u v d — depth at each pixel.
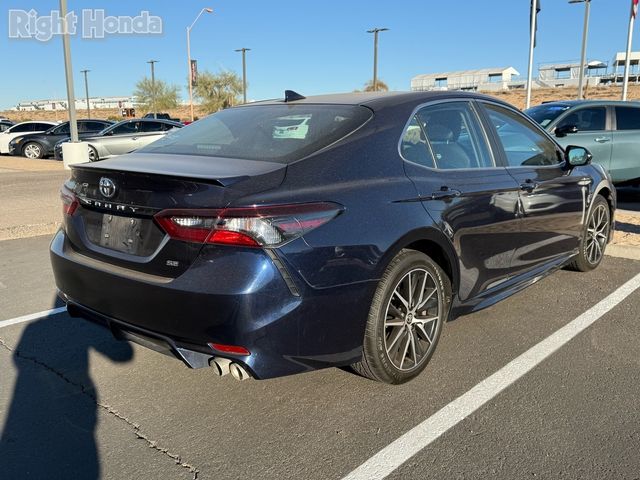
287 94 4.12
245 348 2.69
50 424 3.08
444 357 3.78
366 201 3.03
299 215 2.77
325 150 3.13
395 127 3.45
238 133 3.61
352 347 3.01
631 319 4.41
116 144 17.03
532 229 4.32
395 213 3.12
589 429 2.93
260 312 2.66
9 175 14.15
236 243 2.66
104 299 3.08
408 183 3.30
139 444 2.89
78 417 3.15
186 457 2.77
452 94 3.99
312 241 2.78
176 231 2.77
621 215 8.30
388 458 2.73
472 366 3.65
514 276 4.28
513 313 4.55
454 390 3.35
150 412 3.19
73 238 3.41
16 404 3.29
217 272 2.67
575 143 9.47
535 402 3.20
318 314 2.82
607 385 3.38
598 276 5.51
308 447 2.83
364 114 3.45
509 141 4.32
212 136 3.70
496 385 3.40
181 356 2.83
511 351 3.86
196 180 2.73
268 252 2.68
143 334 2.96
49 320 4.62
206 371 3.68
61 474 2.65
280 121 3.62
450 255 3.50
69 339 4.23
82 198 3.31
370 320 3.08
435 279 3.44
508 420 3.03
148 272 2.91
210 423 3.07
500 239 3.96
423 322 3.41
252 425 3.04
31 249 7.08
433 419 3.05
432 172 3.52
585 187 5.10
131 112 62.59
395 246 3.07
